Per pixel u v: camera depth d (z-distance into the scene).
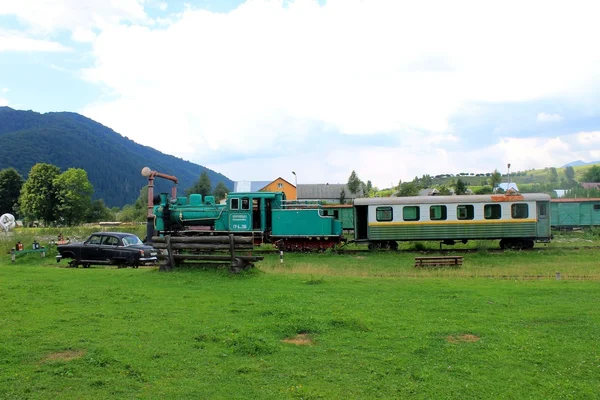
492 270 18.12
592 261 22.55
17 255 27.23
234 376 6.11
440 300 10.59
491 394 5.66
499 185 77.81
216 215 29.36
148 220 29.36
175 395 5.54
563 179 134.88
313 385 5.87
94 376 6.00
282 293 11.21
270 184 88.25
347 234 37.44
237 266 13.89
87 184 84.19
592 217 42.50
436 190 79.94
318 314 9.09
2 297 10.49
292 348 7.19
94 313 8.98
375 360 6.70
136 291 11.30
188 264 14.77
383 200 29.83
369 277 15.25
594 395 5.61
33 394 5.48
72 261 20.94
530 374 6.24
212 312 9.18
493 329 8.17
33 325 8.10
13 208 95.19
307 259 25.20
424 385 5.89
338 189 90.06
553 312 9.45
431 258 19.70
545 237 28.56
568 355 6.91
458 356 6.86
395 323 8.52
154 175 29.69
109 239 20.77
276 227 29.12
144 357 6.65
